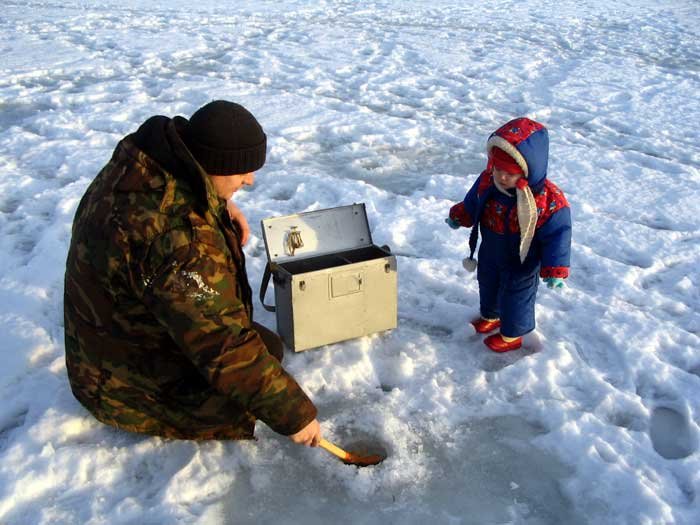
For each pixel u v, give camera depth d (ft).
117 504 7.16
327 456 8.01
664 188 16.34
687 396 8.99
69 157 17.69
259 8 44.19
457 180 16.88
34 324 10.28
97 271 6.64
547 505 7.45
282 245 9.71
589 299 11.34
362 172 17.74
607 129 21.22
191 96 23.63
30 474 7.41
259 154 6.81
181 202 6.52
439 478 7.80
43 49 30.25
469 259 10.22
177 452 7.92
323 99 23.72
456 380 9.41
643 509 7.17
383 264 9.61
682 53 32.96
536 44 34.55
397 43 34.01
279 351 9.02
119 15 39.58
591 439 8.13
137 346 7.20
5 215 14.38
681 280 12.14
